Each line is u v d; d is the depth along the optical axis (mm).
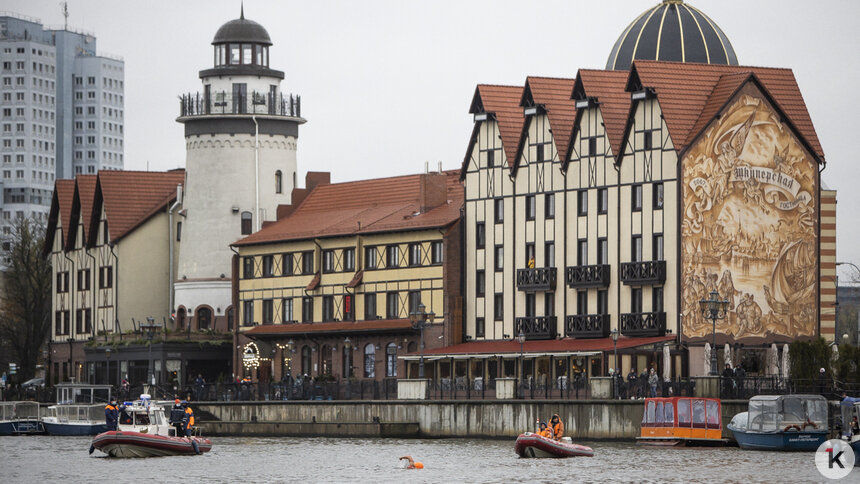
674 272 139875
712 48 159250
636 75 144000
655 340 138750
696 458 109750
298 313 178500
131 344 194500
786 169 144375
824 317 150750
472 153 162250
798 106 147875
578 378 131125
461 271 161875
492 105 160250
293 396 154500
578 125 150250
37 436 161000
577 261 149875
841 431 114188
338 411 147750
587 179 149250
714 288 140250
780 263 143625
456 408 138125
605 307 147000
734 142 141750
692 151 140000
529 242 155000
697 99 143625
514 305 156000
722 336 140375
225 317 195125
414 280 164750
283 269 181000
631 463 107000
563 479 98625
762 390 122250
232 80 196750
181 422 126312
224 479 103062
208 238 195875
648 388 125562
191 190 198250
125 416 123375
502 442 132500
